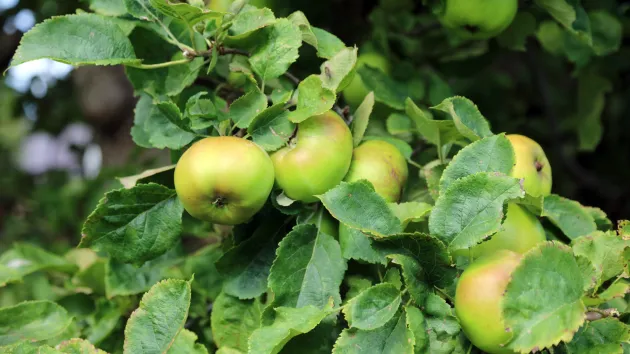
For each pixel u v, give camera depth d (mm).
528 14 1320
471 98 1658
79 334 1174
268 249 1100
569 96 1884
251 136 1062
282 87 1134
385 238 1014
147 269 1189
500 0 1207
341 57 1084
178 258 1210
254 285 1090
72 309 1225
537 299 946
